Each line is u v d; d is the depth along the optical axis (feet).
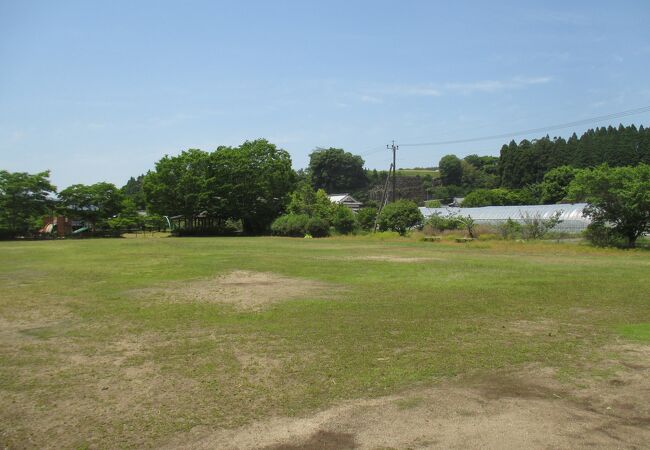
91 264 72.90
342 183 376.68
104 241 152.15
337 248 106.01
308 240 148.25
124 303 40.06
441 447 14.93
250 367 22.85
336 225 173.68
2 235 173.88
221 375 21.81
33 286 50.29
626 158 231.30
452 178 377.09
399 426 16.43
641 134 247.09
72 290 47.34
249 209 213.25
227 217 214.90
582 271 57.88
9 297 43.45
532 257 78.38
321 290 45.39
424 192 367.66
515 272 57.41
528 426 16.40
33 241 155.84
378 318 33.01
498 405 18.22
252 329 30.35
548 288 45.09
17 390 20.26
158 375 21.95
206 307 37.86
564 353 24.81
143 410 18.02
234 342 27.37
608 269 59.77
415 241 129.90
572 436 15.70
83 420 17.22
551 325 30.83
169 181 201.77
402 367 22.61
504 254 85.30
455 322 31.71
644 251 86.69
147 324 32.27
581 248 92.94
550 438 15.53
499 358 23.95
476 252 90.43
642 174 90.17
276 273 59.16
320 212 185.16
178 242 141.69
